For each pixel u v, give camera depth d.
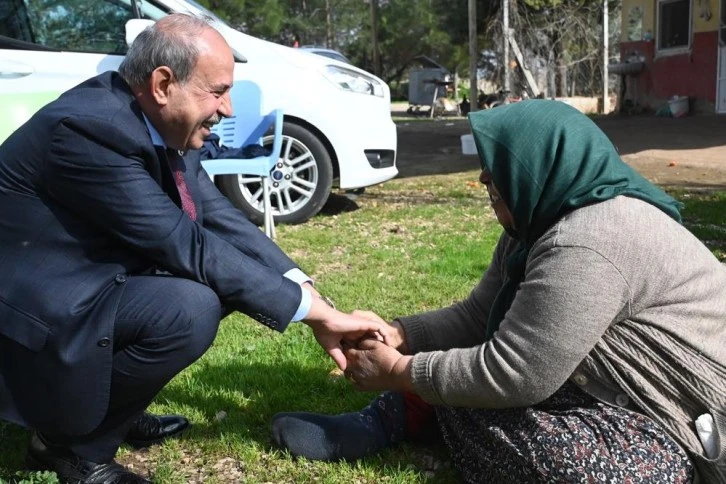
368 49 38.44
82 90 2.30
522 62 19.27
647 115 18.27
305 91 6.58
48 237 2.26
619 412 2.16
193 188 2.71
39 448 2.48
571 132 2.14
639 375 2.12
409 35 36.94
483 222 6.63
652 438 2.09
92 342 2.22
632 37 19.14
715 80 16.78
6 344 2.28
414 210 7.23
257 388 3.25
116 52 5.99
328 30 39.53
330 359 3.53
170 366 2.35
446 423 2.51
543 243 2.11
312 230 6.39
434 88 25.17
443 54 36.25
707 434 2.09
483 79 27.12
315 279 4.91
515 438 2.19
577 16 20.64
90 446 2.44
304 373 3.38
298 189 6.68
